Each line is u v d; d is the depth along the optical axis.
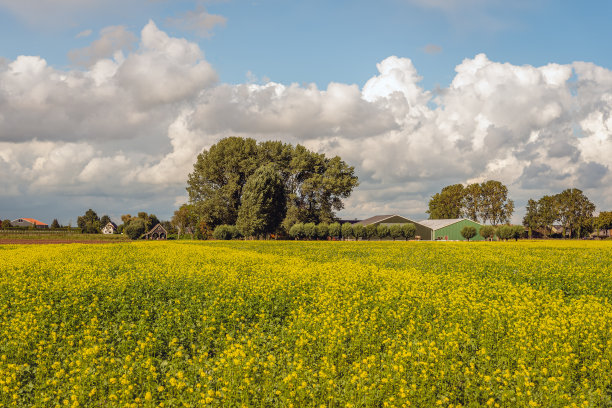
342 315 13.15
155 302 15.34
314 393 8.27
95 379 8.73
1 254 32.41
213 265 24.73
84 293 16.42
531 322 12.07
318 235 88.06
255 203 83.94
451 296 15.53
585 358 10.14
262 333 11.99
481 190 144.12
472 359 9.85
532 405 7.71
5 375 9.12
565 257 32.03
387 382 8.47
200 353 10.62
